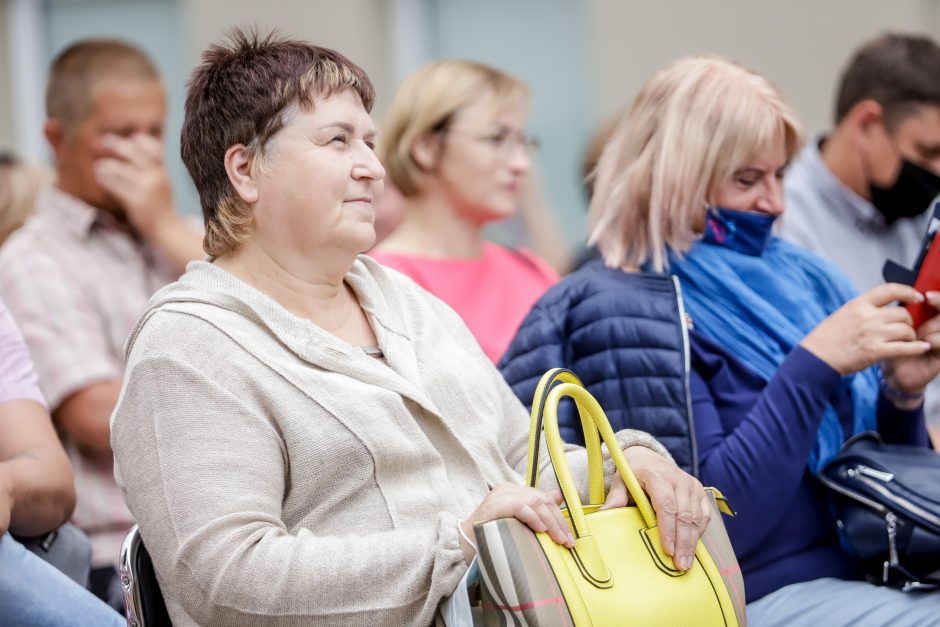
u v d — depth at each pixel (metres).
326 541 2.82
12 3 9.79
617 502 2.99
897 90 5.25
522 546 2.70
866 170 5.34
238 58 3.11
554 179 8.99
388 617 2.78
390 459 2.97
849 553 3.87
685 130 3.97
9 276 4.63
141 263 4.88
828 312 4.23
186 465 2.81
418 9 9.12
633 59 8.55
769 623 3.66
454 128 5.06
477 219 5.14
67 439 4.52
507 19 9.05
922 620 3.52
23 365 3.60
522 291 5.25
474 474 3.15
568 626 2.68
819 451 3.90
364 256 3.39
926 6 8.09
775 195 4.03
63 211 4.79
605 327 3.86
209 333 2.93
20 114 9.80
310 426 2.91
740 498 3.69
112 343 4.71
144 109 4.91
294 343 2.99
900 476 3.66
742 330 3.95
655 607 2.79
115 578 4.36
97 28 9.73
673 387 3.77
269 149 3.05
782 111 4.01
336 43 8.95
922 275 3.80
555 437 2.85
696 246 4.04
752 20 8.29
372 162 3.11
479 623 2.76
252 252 3.13
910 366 3.94
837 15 8.15
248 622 2.77
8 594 3.07
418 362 3.24
